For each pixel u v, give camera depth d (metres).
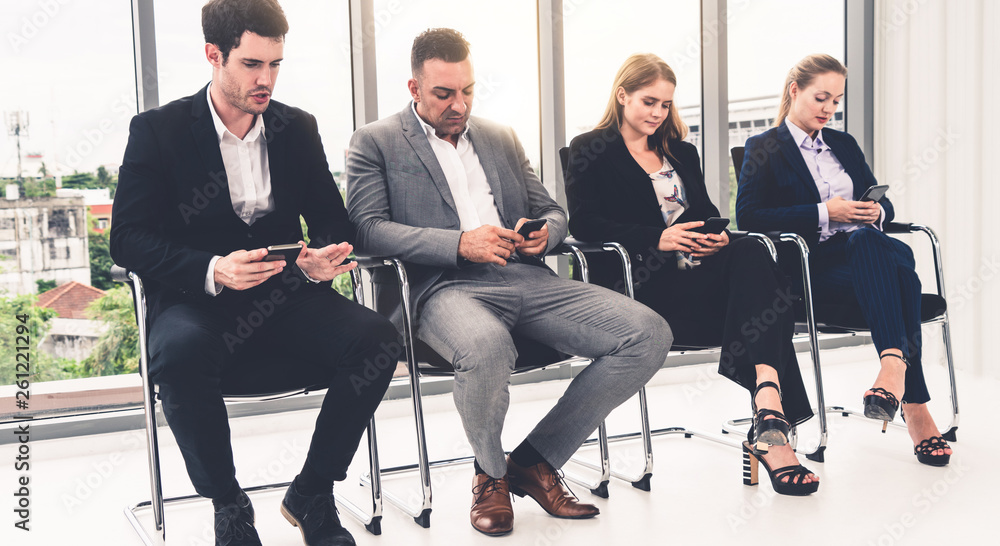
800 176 2.46
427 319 1.82
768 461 2.03
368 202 1.93
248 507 1.62
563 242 2.10
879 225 2.42
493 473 1.77
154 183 1.68
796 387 1.99
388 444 2.64
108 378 2.77
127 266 1.62
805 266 2.18
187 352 1.49
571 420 1.87
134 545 1.79
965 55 3.34
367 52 2.92
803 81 2.49
